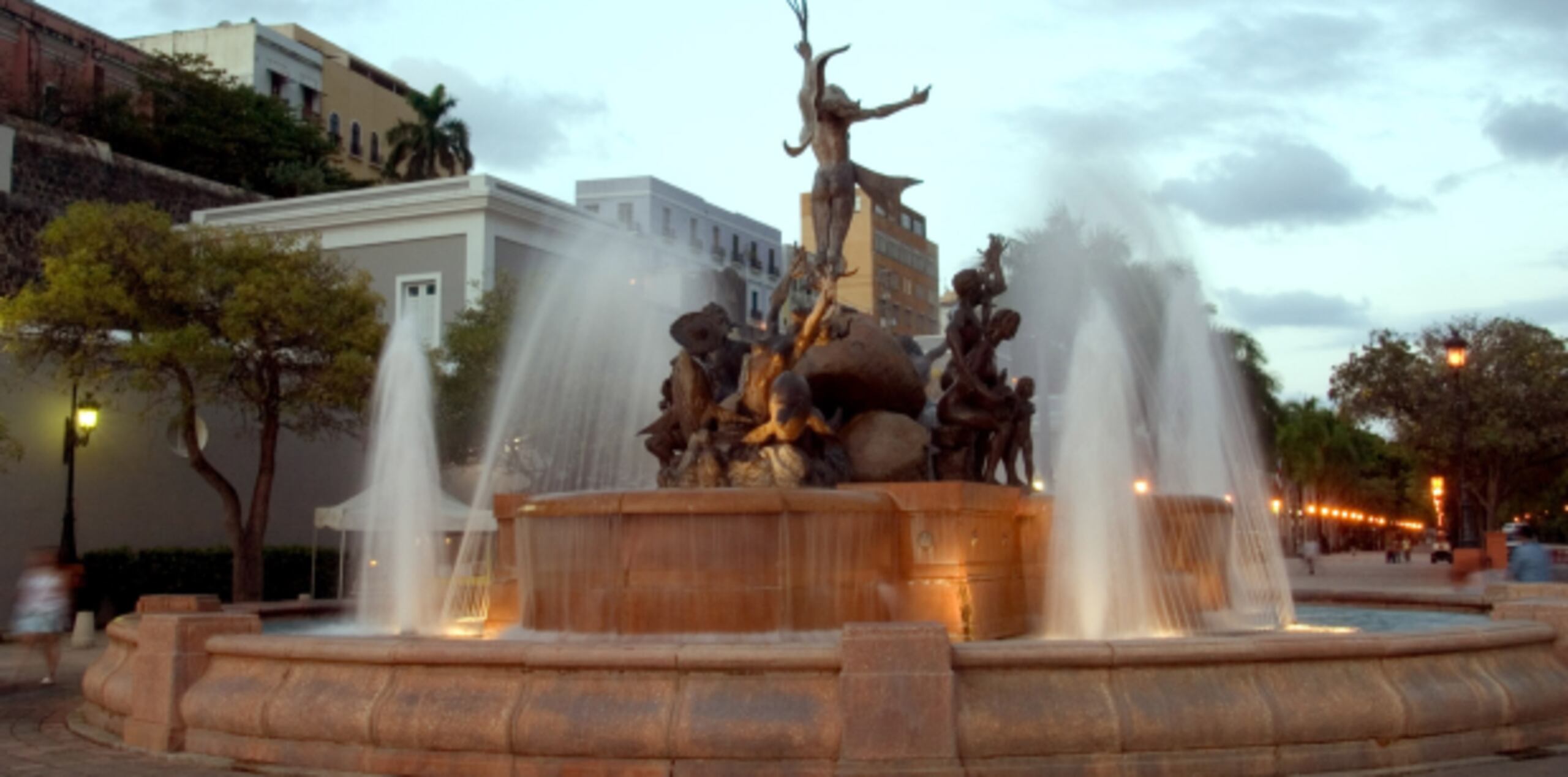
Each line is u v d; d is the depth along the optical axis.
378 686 8.66
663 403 13.91
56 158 42.66
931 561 11.54
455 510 27.30
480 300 32.47
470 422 30.02
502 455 29.80
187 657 9.78
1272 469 57.59
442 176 64.12
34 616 16.03
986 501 12.09
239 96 55.84
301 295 26.33
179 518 29.83
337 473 34.47
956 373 13.82
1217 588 13.23
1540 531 88.31
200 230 27.16
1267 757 8.16
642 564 10.68
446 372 30.83
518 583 11.95
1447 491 66.88
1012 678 8.02
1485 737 8.91
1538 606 10.22
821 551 10.83
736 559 10.58
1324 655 8.45
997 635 11.96
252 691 9.25
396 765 8.40
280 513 32.53
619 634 10.63
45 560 16.38
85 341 25.62
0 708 13.29
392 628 15.23
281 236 28.44
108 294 24.89
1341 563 70.06
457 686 8.42
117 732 10.59
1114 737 7.91
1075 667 8.08
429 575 16.84
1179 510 13.07
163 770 8.98
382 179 62.25
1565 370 47.50
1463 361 35.78
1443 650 8.89
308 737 8.84
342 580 31.88
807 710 7.84
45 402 26.81
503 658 8.34
